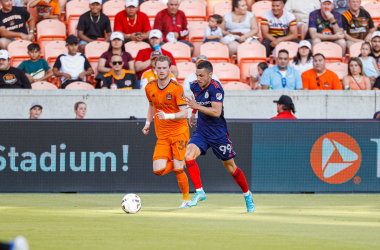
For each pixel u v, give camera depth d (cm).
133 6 4484
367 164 3253
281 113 3347
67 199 2761
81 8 5094
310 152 3228
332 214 2064
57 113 3644
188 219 1819
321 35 4728
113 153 3155
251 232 1480
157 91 2239
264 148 3203
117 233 1436
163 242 1271
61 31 4838
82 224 1652
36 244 1225
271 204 2527
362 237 1396
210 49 4556
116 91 3672
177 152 2297
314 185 3225
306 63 4284
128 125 3166
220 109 2038
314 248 1198
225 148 2102
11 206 2356
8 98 3619
